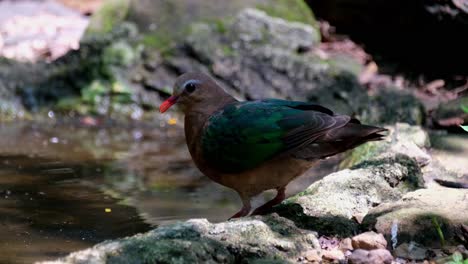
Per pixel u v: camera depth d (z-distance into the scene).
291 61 15.30
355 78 14.65
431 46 14.80
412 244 7.18
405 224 7.39
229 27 16.05
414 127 11.24
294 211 7.92
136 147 13.09
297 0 16.62
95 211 9.38
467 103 12.42
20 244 8.07
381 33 15.89
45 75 15.71
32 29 18.47
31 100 15.36
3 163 11.73
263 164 7.70
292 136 7.58
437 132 12.08
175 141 13.60
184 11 16.36
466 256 6.97
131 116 15.19
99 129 14.43
